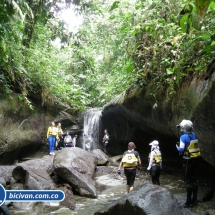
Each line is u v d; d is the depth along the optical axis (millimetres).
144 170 11875
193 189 5836
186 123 5535
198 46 5906
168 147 12375
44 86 14047
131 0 9359
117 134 16109
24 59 12031
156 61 7547
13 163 12688
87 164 10344
